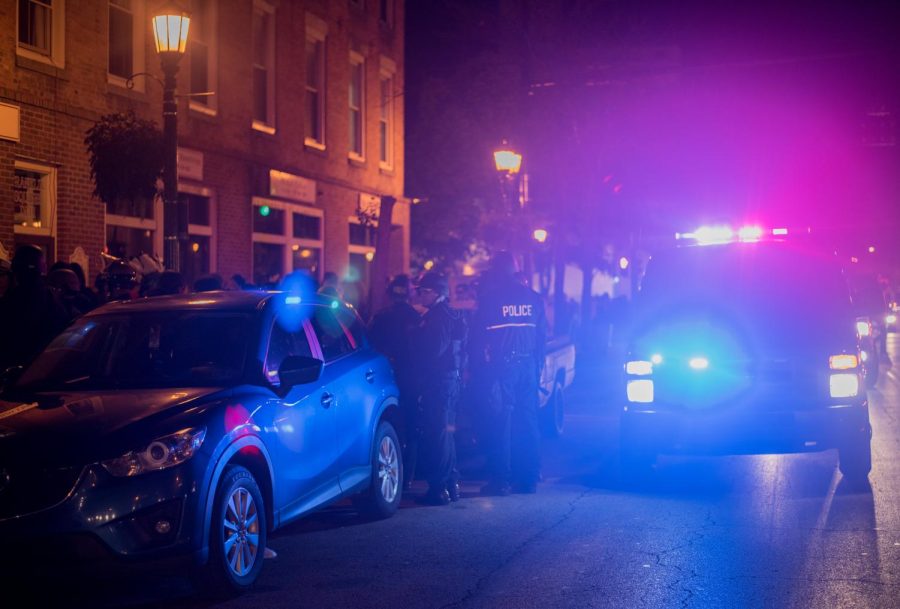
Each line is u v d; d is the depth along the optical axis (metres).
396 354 10.74
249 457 7.01
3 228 14.98
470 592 6.69
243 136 22.17
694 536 8.16
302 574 7.23
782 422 9.95
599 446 13.49
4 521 6.02
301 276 11.91
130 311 7.88
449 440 9.83
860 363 10.09
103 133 15.50
